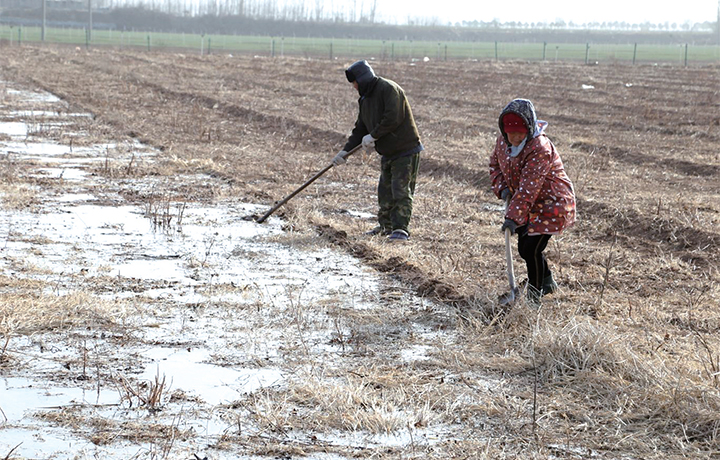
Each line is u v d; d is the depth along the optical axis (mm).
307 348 6387
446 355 6246
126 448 4805
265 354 6254
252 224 10461
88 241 9391
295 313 7074
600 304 7414
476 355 6266
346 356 6262
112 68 37000
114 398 5445
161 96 26500
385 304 7469
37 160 14609
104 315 6906
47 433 4965
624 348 6055
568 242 10156
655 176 15023
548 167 6809
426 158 16031
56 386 5605
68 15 123500
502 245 9812
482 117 23609
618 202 12203
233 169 14469
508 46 103312
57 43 71625
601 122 22547
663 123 22297
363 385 5598
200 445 4875
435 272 8367
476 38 142250
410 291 7867
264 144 17781
